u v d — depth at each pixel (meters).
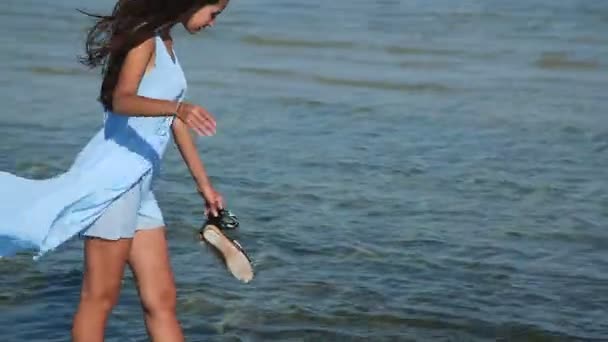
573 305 11.74
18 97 22.28
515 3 35.41
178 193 15.59
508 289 12.19
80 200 8.16
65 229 8.20
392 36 30.28
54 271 12.39
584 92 24.05
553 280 12.52
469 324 11.14
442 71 26.09
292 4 34.97
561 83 25.05
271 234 13.89
